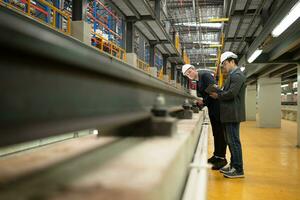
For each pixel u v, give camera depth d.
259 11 4.60
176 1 8.06
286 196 2.45
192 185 0.72
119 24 6.46
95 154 0.60
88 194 0.36
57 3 4.21
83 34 3.18
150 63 7.18
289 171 3.34
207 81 3.29
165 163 0.51
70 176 0.44
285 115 14.30
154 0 5.64
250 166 3.59
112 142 0.74
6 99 0.30
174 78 10.44
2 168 0.49
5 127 0.30
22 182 0.41
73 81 0.43
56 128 0.39
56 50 0.36
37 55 0.33
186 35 10.84
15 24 0.30
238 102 2.81
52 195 0.35
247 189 2.62
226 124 2.94
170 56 9.07
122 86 0.68
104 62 0.53
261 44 4.52
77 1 3.25
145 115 0.78
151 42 7.11
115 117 0.59
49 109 0.37
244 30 5.90
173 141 0.74
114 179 0.42
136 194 0.36
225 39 6.56
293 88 14.39
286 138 6.44
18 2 3.45
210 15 9.26
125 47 5.36
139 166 0.49
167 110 0.86
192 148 1.11
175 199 0.62
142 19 5.21
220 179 2.96
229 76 2.79
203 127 2.38
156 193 0.39
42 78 0.36
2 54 0.29
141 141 0.74
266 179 2.97
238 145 2.95
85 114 0.47
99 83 0.54
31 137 0.34
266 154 4.44
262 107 9.09
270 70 7.54
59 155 0.60
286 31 3.92
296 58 5.23
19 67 0.32
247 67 8.14
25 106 0.33
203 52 13.08
